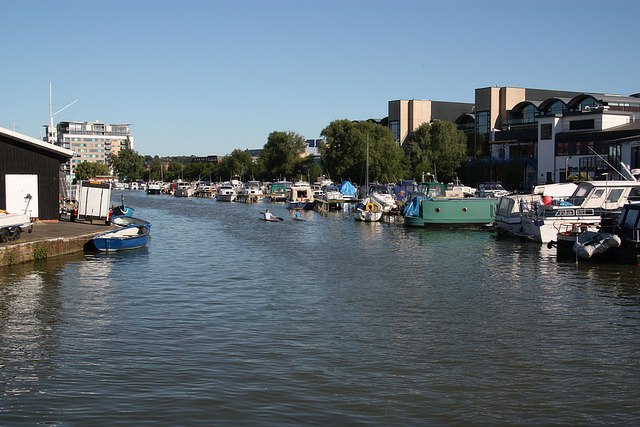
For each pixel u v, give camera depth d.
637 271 35.00
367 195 92.06
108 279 32.97
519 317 24.95
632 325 23.80
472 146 135.75
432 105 154.50
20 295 28.58
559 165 100.88
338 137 125.69
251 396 16.62
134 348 20.62
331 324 23.78
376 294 29.31
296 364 19.11
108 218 51.78
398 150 122.12
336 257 42.22
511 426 15.20
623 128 91.62
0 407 15.84
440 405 16.27
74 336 22.00
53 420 15.12
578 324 23.92
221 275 34.66
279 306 26.78
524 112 126.88
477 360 19.64
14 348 20.55
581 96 108.75
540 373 18.58
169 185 192.12
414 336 22.19
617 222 38.72
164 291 29.95
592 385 17.70
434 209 63.56
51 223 50.06
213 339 21.72
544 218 47.41
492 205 63.94
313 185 140.25
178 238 55.47
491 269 36.53
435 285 31.56
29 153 50.00
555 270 35.78
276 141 164.50
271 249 46.88
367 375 18.25
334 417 15.48
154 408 15.83
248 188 142.88
